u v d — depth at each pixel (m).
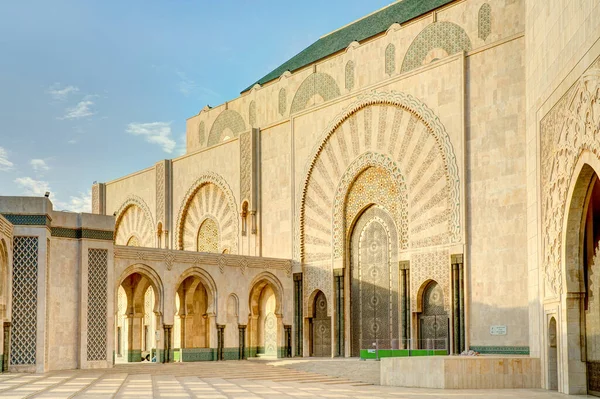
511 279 21.88
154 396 14.36
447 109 24.06
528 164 20.28
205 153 34.72
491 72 23.00
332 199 28.31
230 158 33.09
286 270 29.42
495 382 18.53
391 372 19.86
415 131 25.23
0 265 19.70
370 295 27.12
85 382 17.31
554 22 17.14
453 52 25.23
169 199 36.84
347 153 27.84
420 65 26.25
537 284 19.17
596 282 16.02
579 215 16.12
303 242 29.38
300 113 29.81
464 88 23.59
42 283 20.84
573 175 15.57
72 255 22.72
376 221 27.08
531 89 19.92
